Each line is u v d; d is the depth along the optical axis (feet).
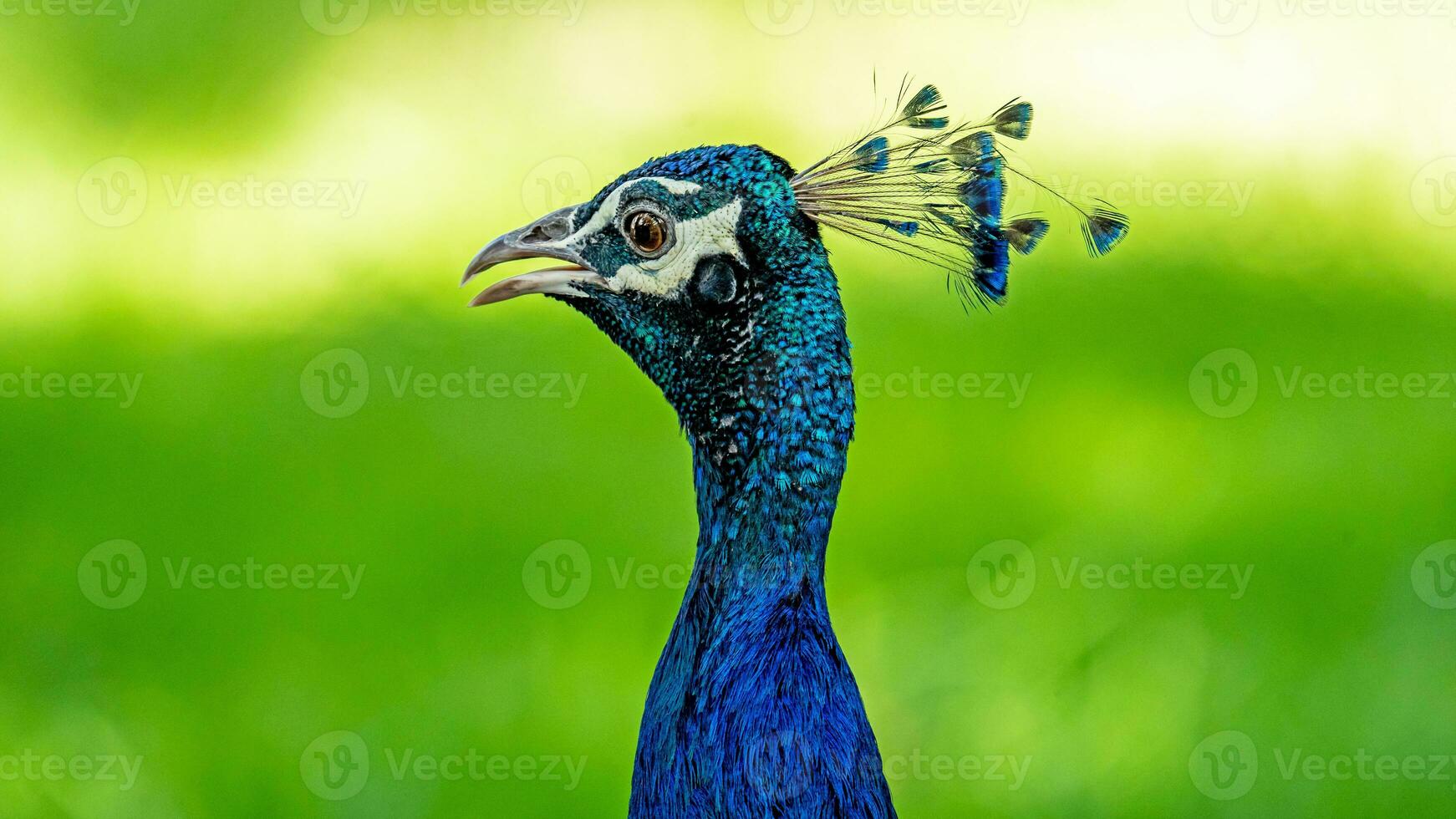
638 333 17.34
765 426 16.71
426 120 69.10
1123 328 49.06
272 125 68.95
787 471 16.66
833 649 16.38
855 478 41.75
